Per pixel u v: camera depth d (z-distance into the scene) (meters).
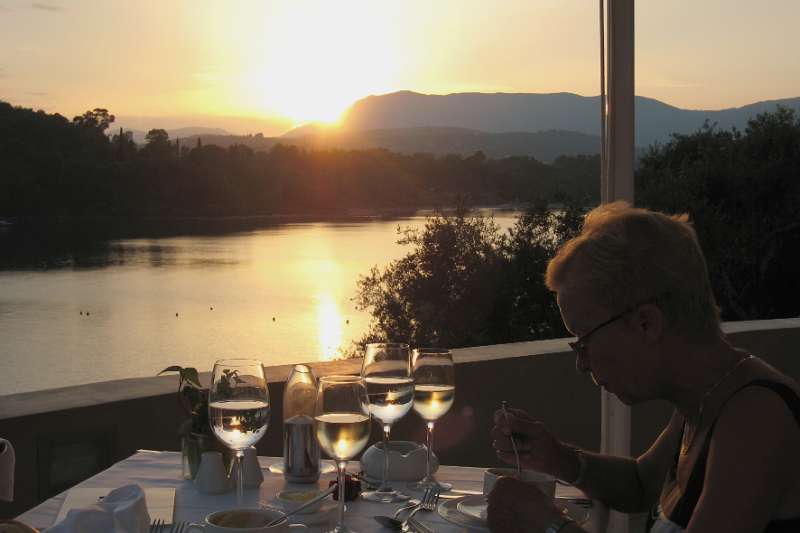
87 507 1.20
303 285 48.53
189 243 60.91
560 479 1.52
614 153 2.21
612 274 1.11
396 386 1.50
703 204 11.09
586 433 3.21
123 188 39.56
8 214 31.73
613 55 2.18
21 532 1.03
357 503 1.47
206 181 58.97
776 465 1.00
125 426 2.50
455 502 1.45
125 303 43.78
